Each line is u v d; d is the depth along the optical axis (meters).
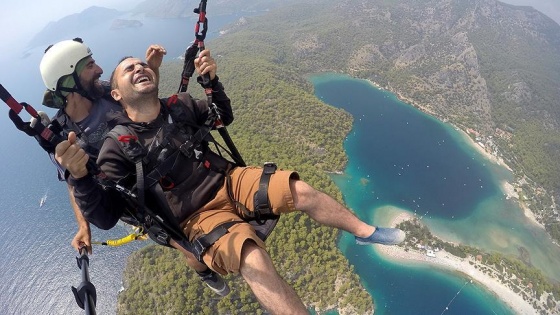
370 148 109.00
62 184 123.62
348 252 71.00
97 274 73.38
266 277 4.16
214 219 5.01
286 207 4.95
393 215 84.00
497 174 101.62
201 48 5.98
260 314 56.53
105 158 5.25
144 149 5.34
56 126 5.01
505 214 87.62
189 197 5.31
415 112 132.50
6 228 102.88
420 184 94.38
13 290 81.31
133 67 5.66
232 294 57.94
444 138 115.69
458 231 81.38
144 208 5.16
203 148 5.71
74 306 75.38
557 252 79.88
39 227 101.00
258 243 4.47
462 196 91.31
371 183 94.19
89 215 4.91
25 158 157.25
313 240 69.31
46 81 5.84
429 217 84.19
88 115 6.12
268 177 5.07
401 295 65.19
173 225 5.22
